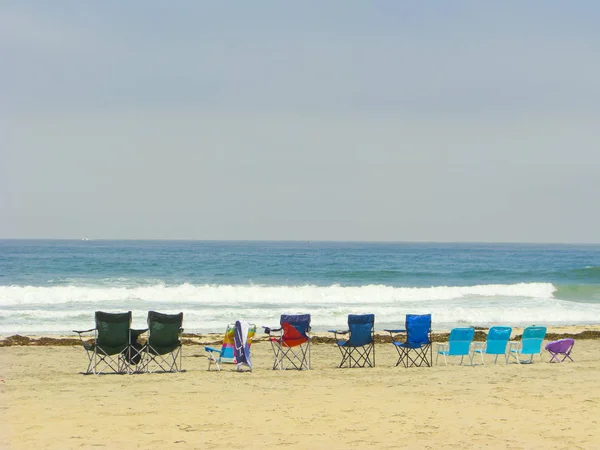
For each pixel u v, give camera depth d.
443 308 27.16
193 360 15.14
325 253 105.19
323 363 15.03
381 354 16.69
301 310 25.42
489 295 34.50
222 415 8.79
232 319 23.28
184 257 76.56
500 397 10.22
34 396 10.09
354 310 25.80
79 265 55.09
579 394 10.52
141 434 7.74
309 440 7.55
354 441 7.52
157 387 11.09
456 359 15.77
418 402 9.78
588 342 19.33
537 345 14.71
